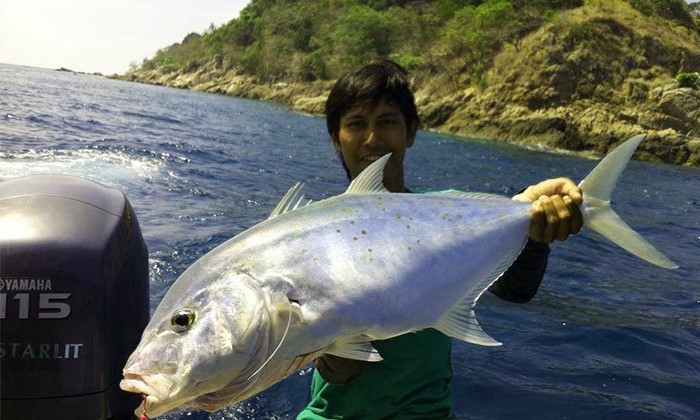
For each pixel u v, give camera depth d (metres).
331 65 78.31
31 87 43.03
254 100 82.75
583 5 55.47
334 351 2.37
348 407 3.01
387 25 73.56
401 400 2.99
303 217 2.45
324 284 2.32
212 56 110.50
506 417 4.39
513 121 46.69
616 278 8.42
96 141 16.69
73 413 2.63
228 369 2.16
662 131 43.16
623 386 4.97
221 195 11.26
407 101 3.19
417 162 24.17
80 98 37.78
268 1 115.75
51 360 2.60
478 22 53.94
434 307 2.53
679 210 17.33
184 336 2.17
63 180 3.01
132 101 43.62
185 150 17.55
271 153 20.34
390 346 2.97
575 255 9.43
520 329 6.10
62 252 2.64
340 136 3.22
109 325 2.71
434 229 2.59
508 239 2.72
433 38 66.38
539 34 50.44
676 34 54.34
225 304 2.20
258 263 2.30
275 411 4.18
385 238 2.49
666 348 5.86
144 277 3.07
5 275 2.57
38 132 17.19
